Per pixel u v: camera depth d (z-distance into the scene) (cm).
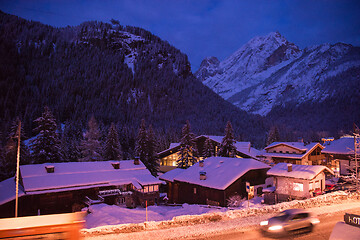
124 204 3909
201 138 7238
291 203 1978
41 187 3444
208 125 16925
